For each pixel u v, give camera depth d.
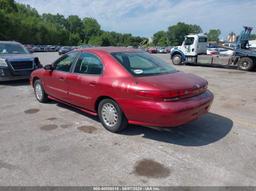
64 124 4.80
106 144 3.93
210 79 10.99
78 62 4.95
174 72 4.53
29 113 5.51
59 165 3.29
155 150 3.73
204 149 3.76
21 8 95.00
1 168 3.23
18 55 9.45
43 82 6.02
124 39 112.69
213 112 5.69
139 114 3.82
